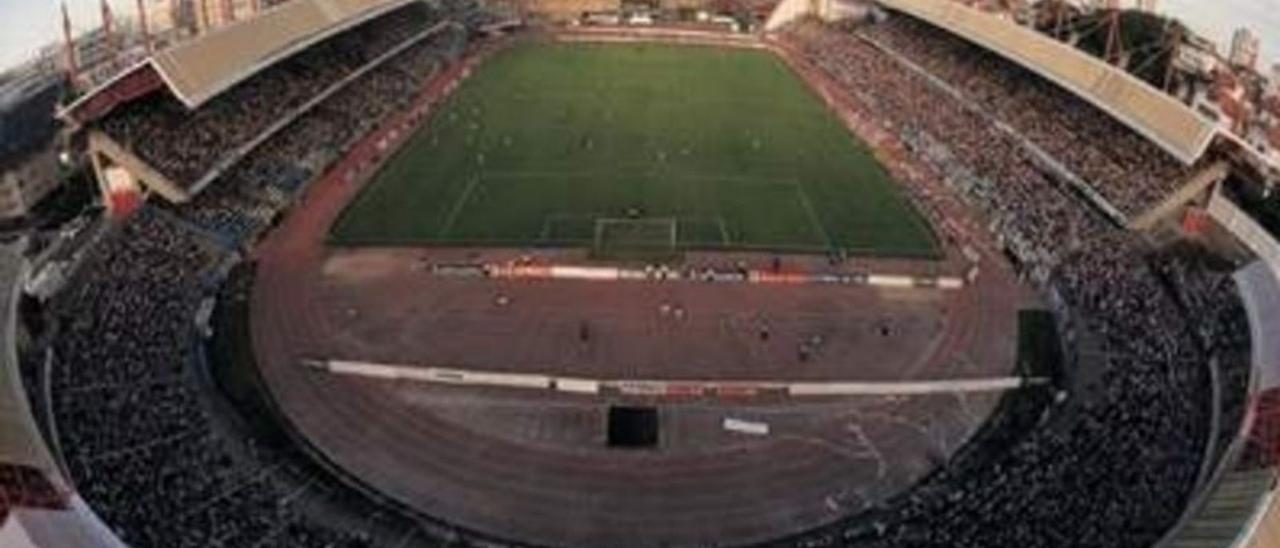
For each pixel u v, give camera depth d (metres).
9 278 79.50
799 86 157.62
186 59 104.81
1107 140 111.31
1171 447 68.62
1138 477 65.25
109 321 82.06
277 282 95.94
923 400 80.94
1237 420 69.81
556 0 192.38
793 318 91.69
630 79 158.75
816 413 79.31
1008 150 119.56
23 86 116.56
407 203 112.81
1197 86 120.00
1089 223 103.38
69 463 65.31
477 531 67.50
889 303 94.31
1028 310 93.25
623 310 92.50
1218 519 57.09
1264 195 99.31
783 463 74.00
